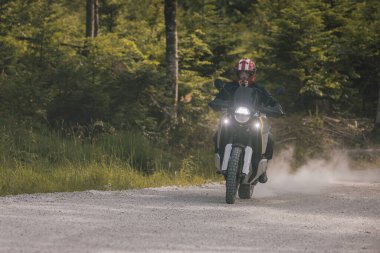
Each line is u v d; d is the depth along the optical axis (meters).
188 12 66.69
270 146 25.72
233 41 62.53
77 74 41.31
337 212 22.42
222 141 24.70
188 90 49.66
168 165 37.41
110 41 50.81
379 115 54.91
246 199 25.88
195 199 25.09
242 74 25.09
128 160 35.81
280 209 22.83
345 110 63.56
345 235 17.97
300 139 49.44
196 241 16.34
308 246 16.27
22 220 18.55
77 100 40.34
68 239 15.98
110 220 19.08
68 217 19.34
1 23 47.03
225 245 16.00
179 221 19.31
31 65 45.00
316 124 52.62
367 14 64.19
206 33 63.28
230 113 24.58
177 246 15.63
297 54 57.75
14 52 44.50
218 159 24.80
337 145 51.31
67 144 37.12
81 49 49.91
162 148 41.16
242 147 24.36
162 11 65.31
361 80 65.19
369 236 17.94
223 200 25.12
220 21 66.25
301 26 57.84
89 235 16.56
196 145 43.47
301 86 58.75
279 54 58.47
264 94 25.12
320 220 20.48
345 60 61.50
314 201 25.52
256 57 59.28
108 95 41.06
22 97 40.88
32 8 47.75
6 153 34.56
